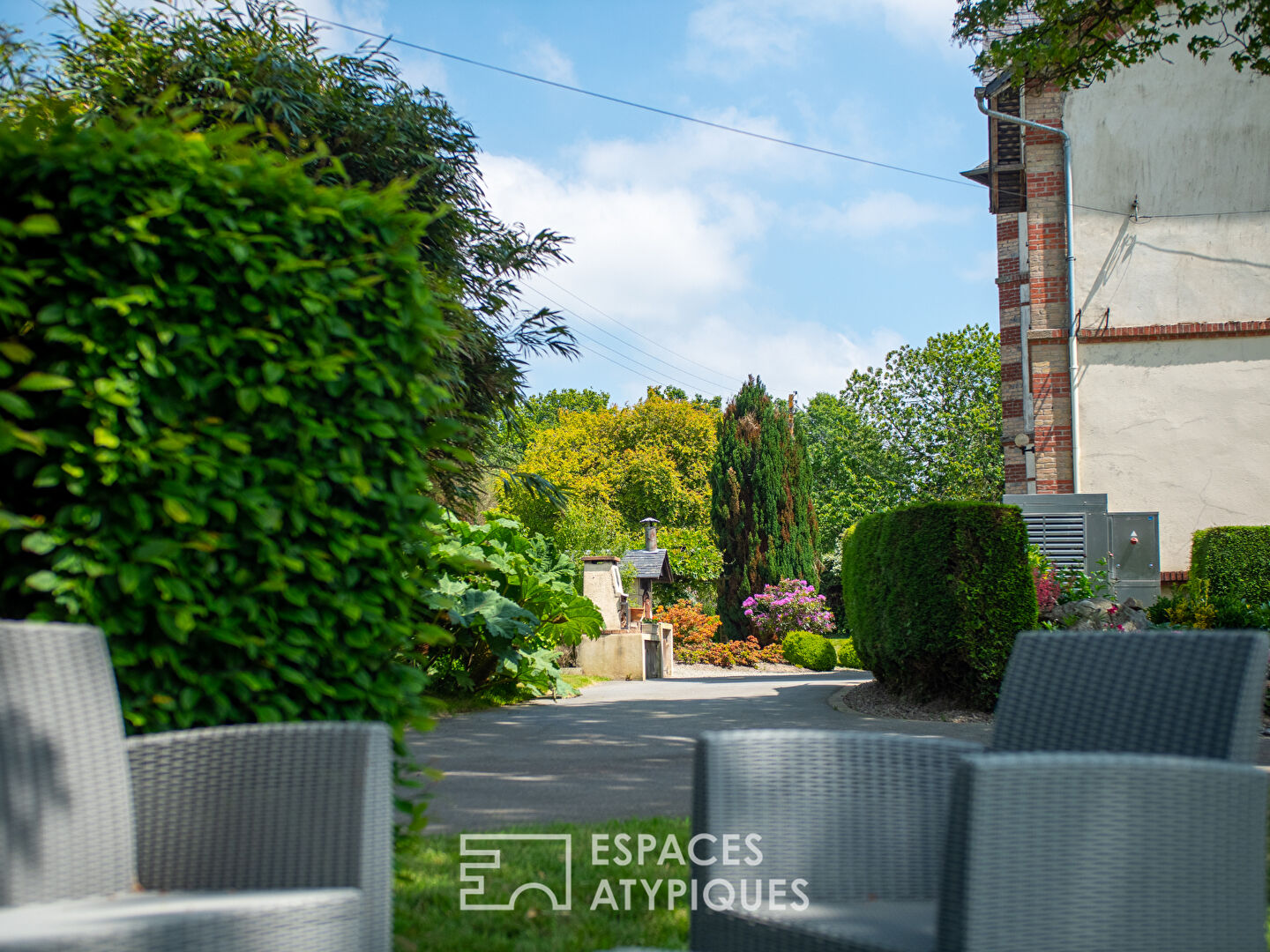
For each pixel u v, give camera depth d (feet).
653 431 144.56
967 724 27.32
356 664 10.31
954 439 149.59
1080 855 5.70
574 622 39.83
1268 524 41.63
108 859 6.96
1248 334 44.01
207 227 9.36
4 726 6.68
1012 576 29.07
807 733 7.71
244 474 9.56
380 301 10.54
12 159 8.76
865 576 35.50
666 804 16.49
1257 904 6.12
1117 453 44.57
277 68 34.42
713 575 99.45
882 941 6.26
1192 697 6.83
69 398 8.68
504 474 42.11
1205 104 45.39
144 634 9.21
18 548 8.75
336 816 6.82
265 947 5.97
